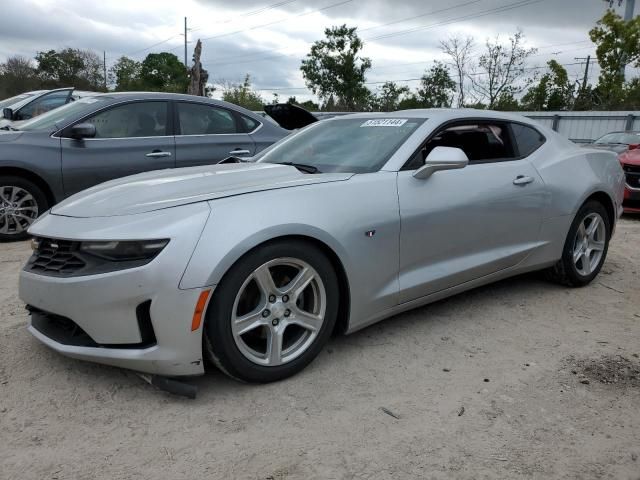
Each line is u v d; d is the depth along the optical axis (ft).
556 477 7.07
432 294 11.34
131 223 8.43
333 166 11.23
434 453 7.50
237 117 22.06
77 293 8.34
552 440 7.84
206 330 8.40
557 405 8.76
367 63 152.35
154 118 20.15
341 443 7.70
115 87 193.88
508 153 13.08
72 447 7.52
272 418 8.27
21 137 18.31
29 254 17.19
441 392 9.12
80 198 10.19
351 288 9.82
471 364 10.14
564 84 120.78
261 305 8.91
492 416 8.42
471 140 12.53
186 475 7.00
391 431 7.99
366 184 10.19
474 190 11.64
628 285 15.07
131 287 8.09
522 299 13.69
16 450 7.42
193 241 8.18
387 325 11.85
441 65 146.41
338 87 151.23
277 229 8.70
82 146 18.84
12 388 8.96
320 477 7.00
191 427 8.02
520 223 12.66
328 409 8.54
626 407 8.72
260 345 9.45
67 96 36.58
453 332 11.56
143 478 6.94
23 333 11.05
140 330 8.29
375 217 9.98
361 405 8.68
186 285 8.06
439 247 11.14
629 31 100.48
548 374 9.78
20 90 146.30
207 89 127.65
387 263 10.29
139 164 19.61
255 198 8.99
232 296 8.43
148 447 7.55
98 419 8.17
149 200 9.19
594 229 14.66
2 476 6.89
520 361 10.29
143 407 8.51
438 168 10.59
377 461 7.32
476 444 7.72
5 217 18.42
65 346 8.83
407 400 8.85
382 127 12.21
